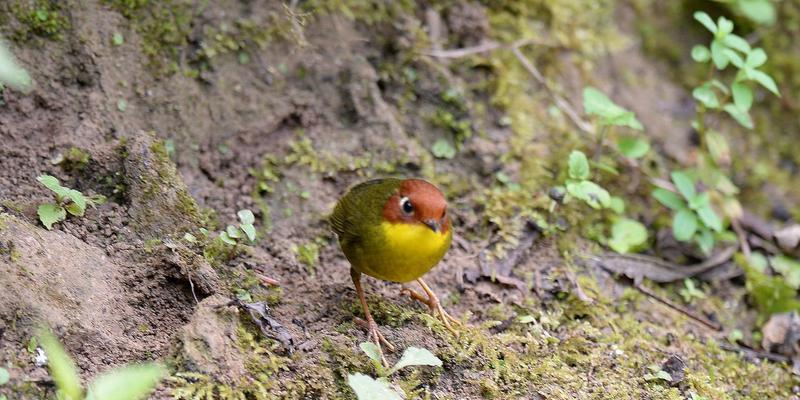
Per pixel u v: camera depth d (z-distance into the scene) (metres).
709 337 10.62
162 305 8.52
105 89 10.12
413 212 8.65
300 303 9.41
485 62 12.41
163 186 9.37
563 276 10.59
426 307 9.69
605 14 13.97
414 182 8.88
